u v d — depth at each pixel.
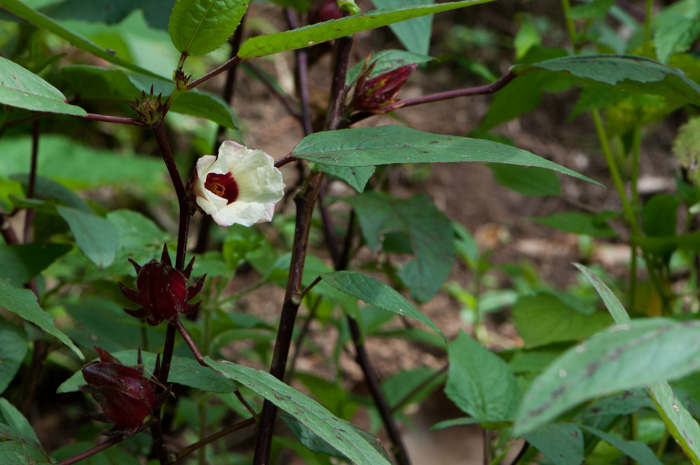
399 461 1.73
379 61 1.46
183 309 1.29
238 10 1.27
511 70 1.42
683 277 2.26
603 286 1.28
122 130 3.61
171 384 1.31
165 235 1.60
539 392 1.10
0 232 1.58
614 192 4.27
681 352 1.11
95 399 1.29
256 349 2.04
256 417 1.37
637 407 1.46
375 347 2.98
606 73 1.38
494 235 4.01
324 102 1.90
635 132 1.84
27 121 1.52
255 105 3.98
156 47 3.64
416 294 1.64
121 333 1.66
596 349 1.11
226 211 1.28
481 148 1.29
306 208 1.39
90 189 3.47
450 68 4.85
